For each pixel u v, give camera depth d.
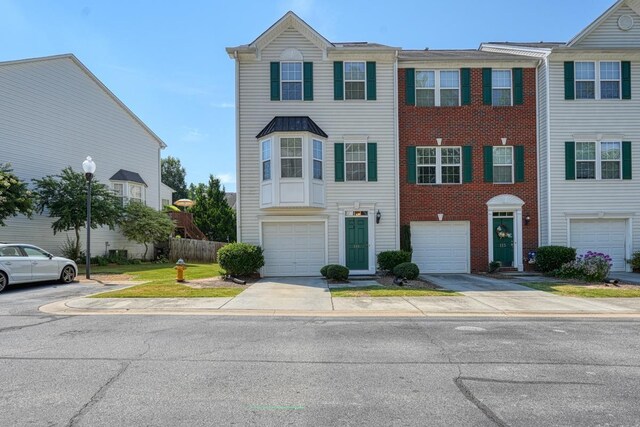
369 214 17.84
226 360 6.22
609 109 18.30
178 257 28.77
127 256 26.41
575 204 18.19
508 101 18.73
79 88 23.81
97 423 4.14
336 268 15.45
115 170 26.42
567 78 18.23
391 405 4.61
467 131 18.53
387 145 18.02
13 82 20.08
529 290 13.18
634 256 17.97
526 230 18.52
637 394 4.95
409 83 18.42
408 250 17.97
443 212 18.42
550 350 6.78
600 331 8.16
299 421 4.21
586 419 4.27
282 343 7.19
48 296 12.34
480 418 4.29
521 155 18.53
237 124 17.61
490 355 6.50
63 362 6.08
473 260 18.44
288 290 13.19
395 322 8.95
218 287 13.65
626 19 18.47
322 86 17.89
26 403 4.62
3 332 7.93
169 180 64.38
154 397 4.82
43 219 21.78
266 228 17.67
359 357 6.38
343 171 17.81
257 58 17.73
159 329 8.22
